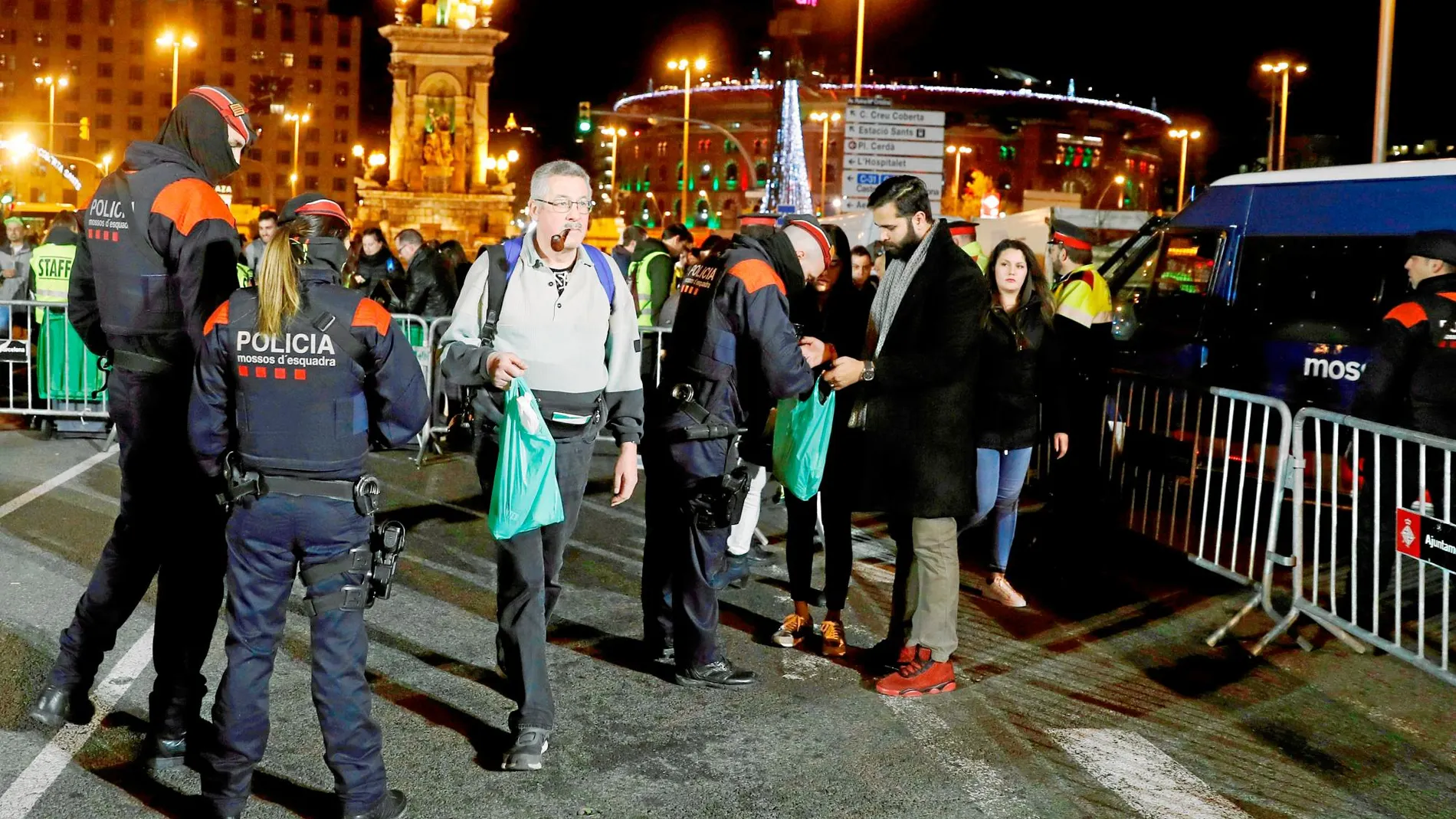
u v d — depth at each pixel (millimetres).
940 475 4887
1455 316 5883
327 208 4891
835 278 5863
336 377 3535
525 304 4312
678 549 5004
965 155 107688
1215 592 6793
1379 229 7340
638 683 5105
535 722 4230
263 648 3613
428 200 44938
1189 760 4473
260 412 3516
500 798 3984
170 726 4117
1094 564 7418
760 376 4840
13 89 103562
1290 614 5820
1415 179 7312
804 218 5047
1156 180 121188
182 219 4035
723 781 4156
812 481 5180
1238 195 8094
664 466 4895
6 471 8836
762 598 6457
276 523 3539
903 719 4777
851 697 5020
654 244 10844
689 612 4992
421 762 4242
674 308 10719
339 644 3641
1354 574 5566
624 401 4547
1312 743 4676
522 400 4086
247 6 108125
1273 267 7781
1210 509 6832
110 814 3773
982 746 4535
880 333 5035
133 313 4062
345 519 3600
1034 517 8609
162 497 4117
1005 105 109000
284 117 108500
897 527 5352
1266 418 6156
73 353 10172
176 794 3932
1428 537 5031
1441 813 4090
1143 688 5246
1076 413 7820
